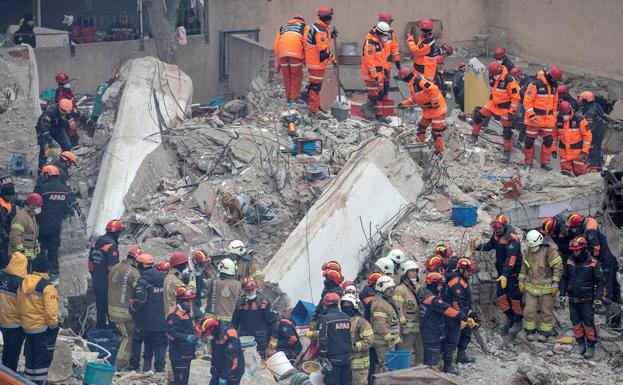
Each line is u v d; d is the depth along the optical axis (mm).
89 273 57094
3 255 53469
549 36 96688
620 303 55719
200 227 61062
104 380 45594
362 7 95750
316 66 70125
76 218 59719
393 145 63750
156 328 50719
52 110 64562
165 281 50750
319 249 59438
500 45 99375
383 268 51781
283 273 58125
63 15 103688
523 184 65188
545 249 54156
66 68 89312
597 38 93688
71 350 48688
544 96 66562
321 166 64188
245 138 67562
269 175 64000
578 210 63031
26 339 44906
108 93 73188
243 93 86375
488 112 69875
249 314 50938
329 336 47656
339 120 71562
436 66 73750
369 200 61312
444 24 98812
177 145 68312
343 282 51375
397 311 50750
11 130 69312
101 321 54500
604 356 53594
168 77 74312
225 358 46219
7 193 53594
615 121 83562
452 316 51031
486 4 99375
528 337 54625
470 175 66812
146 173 66875
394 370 48938
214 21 91312
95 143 71500
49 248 55469
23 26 91250
